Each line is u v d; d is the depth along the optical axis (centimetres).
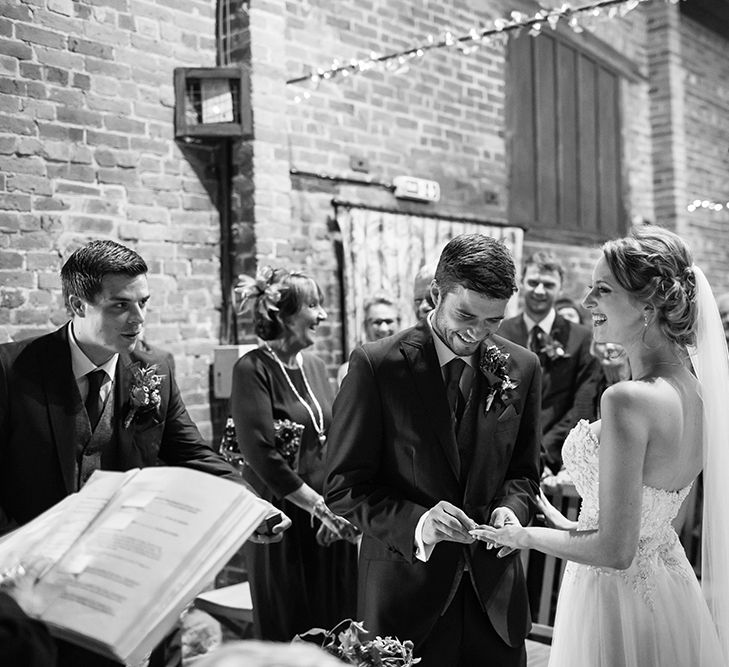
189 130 421
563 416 421
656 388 183
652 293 188
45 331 370
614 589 197
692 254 200
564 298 535
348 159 522
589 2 736
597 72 763
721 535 206
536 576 387
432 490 202
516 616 206
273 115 446
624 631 194
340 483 205
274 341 314
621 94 794
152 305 412
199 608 349
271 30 446
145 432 227
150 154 412
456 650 204
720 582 208
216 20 444
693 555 380
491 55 641
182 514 136
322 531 302
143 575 128
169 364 244
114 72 397
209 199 438
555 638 212
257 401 299
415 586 201
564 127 723
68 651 155
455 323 194
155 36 413
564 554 181
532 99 688
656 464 183
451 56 603
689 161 840
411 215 549
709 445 198
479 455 205
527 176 682
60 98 377
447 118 599
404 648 168
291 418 306
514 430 211
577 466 201
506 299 191
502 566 208
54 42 375
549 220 706
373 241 520
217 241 442
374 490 203
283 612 301
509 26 468
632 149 804
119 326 207
